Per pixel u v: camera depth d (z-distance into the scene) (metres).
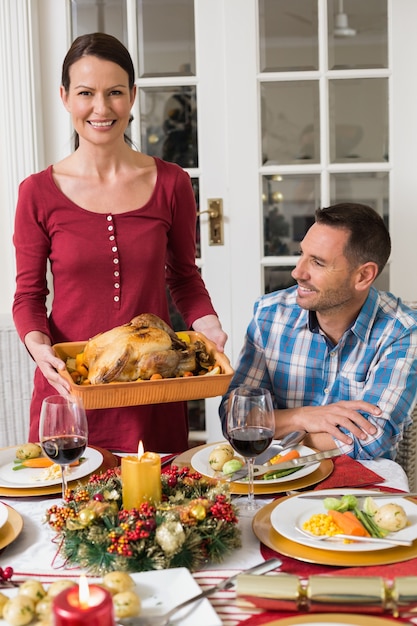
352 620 0.98
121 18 3.02
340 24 3.01
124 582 1.04
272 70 3.04
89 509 1.18
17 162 3.02
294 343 1.91
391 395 1.76
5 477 1.53
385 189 3.10
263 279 3.16
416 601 1.01
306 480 1.47
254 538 1.26
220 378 1.53
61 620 0.83
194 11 3.02
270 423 1.35
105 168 1.96
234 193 3.10
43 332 1.88
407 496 1.35
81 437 1.29
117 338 1.56
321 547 1.16
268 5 3.01
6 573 1.12
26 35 2.95
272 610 1.04
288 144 3.09
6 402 2.84
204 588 1.11
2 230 3.05
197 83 3.05
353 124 3.06
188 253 2.11
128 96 1.88
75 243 1.93
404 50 3.00
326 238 1.75
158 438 2.04
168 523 1.15
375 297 1.87
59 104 3.04
